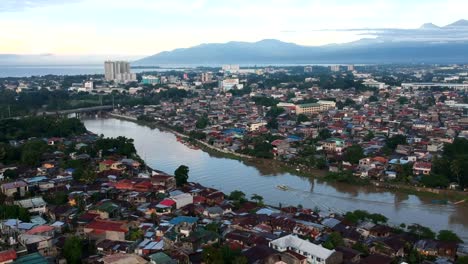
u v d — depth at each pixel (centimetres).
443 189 15538
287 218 11906
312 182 17025
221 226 11525
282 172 18488
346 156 18950
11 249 9212
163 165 19588
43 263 8662
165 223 11412
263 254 9212
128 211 12612
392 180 16475
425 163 17500
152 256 9162
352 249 9919
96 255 9856
